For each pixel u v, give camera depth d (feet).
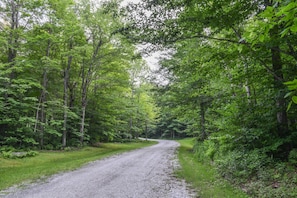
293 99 6.05
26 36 47.60
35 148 52.39
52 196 17.46
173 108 54.60
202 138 50.62
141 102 115.85
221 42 22.97
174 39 20.61
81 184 21.71
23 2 48.57
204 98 46.01
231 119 24.56
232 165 23.02
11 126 51.24
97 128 78.59
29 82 47.37
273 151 20.88
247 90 28.94
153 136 195.93
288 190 14.69
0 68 45.24
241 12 18.19
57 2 51.78
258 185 17.52
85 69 72.69
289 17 6.71
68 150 57.57
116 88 75.05
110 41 62.49
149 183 22.33
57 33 55.47
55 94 67.00
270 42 15.64
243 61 21.90
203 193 17.99
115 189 19.76
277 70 19.02
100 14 59.41
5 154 38.14
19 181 22.82
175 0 18.40
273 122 21.42
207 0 17.92
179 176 26.17
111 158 45.09
